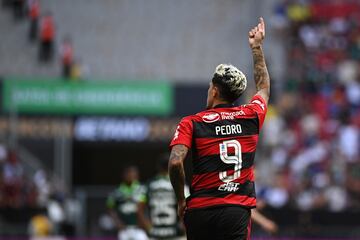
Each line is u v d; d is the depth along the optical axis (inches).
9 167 2640.3
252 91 2576.3
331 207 2434.8
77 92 2763.3
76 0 3105.3
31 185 2600.9
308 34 3159.5
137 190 1731.1
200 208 690.8
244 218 693.9
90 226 2327.8
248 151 708.0
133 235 1807.3
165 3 3107.8
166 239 1456.7
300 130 2746.1
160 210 1456.7
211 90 729.6
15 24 3026.6
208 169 697.0
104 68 2994.6
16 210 2253.9
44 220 2249.0
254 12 3100.4
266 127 2691.9
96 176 2987.2
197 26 3075.8
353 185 2556.6
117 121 2763.3
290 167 2610.7
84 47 3031.5
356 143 2743.6
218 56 3014.3
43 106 2755.9
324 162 2647.6
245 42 3034.0
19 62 2979.8
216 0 3115.2
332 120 2800.2
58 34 3036.4
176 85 2763.3
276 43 3041.3
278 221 2122.3
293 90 2829.7
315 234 2106.3
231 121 709.9
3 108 2743.6
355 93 2869.1
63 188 2691.9
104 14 3093.0
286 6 3201.3
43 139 2746.1
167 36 3058.6
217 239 690.2
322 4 3319.4
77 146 2837.1
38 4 3088.1
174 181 686.5
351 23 3267.7
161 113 2763.3
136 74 2989.7
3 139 2726.4
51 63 2977.4
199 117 709.3
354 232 2108.8
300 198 2459.4
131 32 3061.0
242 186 700.7
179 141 693.9
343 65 3048.7
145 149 3014.3
